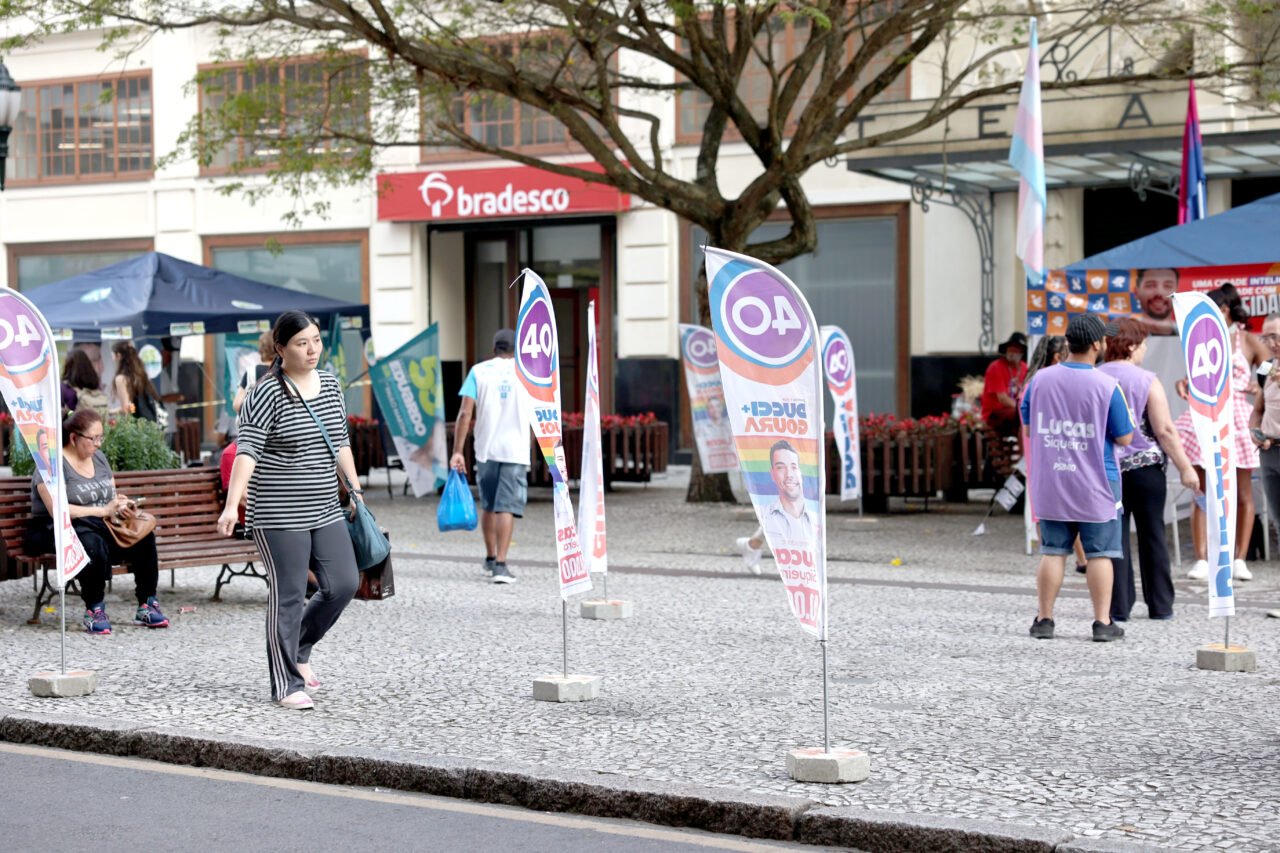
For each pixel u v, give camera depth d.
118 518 15.95
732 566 21.39
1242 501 19.59
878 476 28.61
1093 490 14.85
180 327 28.58
